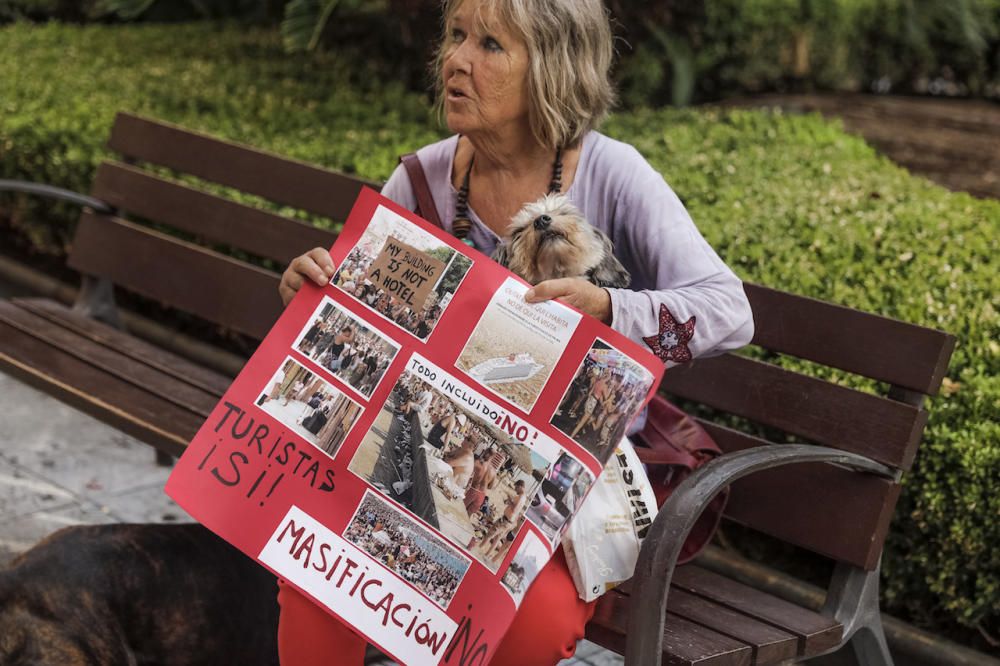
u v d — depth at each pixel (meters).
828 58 9.77
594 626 2.07
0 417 4.11
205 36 7.52
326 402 2.05
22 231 5.09
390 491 1.97
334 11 6.93
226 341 4.34
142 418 2.81
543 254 2.10
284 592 2.03
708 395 2.54
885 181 4.46
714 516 2.29
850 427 2.33
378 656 2.57
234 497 2.03
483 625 1.87
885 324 2.31
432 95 6.31
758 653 2.05
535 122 2.17
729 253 3.43
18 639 2.29
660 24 6.64
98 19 8.90
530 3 2.10
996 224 3.89
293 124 5.16
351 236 2.16
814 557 3.07
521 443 1.93
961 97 10.77
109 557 2.35
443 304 2.05
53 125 4.71
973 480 2.65
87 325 3.48
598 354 1.94
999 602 2.70
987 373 2.96
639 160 2.25
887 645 2.60
